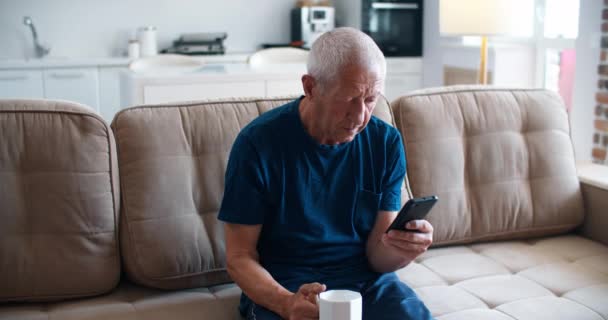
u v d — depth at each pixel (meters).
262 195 1.68
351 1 6.10
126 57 5.77
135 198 1.89
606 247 2.29
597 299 1.84
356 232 1.79
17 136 1.80
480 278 1.99
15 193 1.79
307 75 1.60
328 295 1.26
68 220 1.82
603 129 3.71
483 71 3.36
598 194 2.35
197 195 1.95
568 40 4.30
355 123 1.58
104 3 5.93
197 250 1.91
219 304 1.83
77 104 1.89
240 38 6.34
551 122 2.41
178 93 3.37
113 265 1.87
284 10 6.41
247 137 1.67
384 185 1.77
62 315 1.73
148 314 1.75
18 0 5.72
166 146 1.93
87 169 1.84
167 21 6.11
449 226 2.22
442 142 2.24
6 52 5.78
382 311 1.66
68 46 5.92
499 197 2.29
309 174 1.69
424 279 1.97
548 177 2.35
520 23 3.22
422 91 2.31
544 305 1.80
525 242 2.34
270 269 1.74
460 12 3.23
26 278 1.78
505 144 2.32
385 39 5.95
